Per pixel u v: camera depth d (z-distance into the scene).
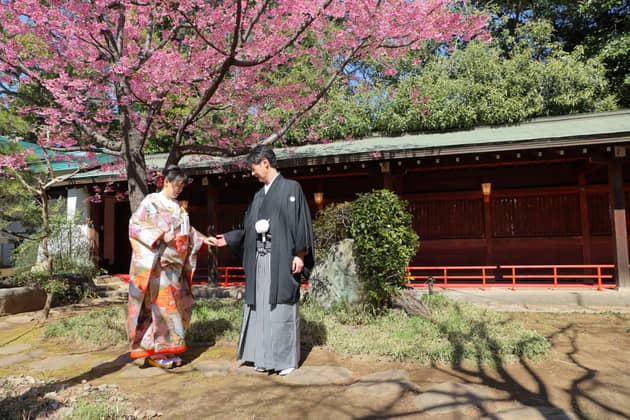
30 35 6.29
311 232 4.02
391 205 6.33
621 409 3.03
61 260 10.68
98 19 6.22
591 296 7.96
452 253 11.55
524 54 14.78
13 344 5.49
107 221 14.12
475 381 3.65
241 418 2.92
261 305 4.01
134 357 4.00
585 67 14.81
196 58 6.67
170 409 3.09
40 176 8.34
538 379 3.69
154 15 6.75
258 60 6.25
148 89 6.75
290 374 3.87
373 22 6.61
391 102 13.27
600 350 4.77
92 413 2.87
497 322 5.77
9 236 10.46
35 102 7.77
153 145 17.05
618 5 18.27
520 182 11.17
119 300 9.81
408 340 4.73
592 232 10.77
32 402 3.17
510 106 12.35
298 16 6.37
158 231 3.98
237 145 9.30
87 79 6.37
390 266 6.12
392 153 9.20
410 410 3.01
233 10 6.33
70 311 8.30
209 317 6.25
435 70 15.12
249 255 4.11
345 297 6.41
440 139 11.03
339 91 13.59
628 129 8.24
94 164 8.91
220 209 13.55
